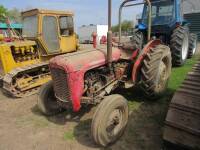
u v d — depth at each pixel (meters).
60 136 3.54
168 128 2.72
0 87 6.66
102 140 3.05
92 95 3.55
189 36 8.54
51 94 4.22
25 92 5.83
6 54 5.86
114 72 4.08
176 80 5.79
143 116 3.98
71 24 7.07
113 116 3.19
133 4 4.60
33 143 3.39
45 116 4.30
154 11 7.37
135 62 4.20
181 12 7.40
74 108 3.40
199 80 2.87
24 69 5.65
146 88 4.35
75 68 3.31
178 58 7.02
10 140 3.50
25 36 6.61
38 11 6.05
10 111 4.73
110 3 3.42
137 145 3.16
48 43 6.41
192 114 2.56
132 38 6.57
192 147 2.58
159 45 4.76
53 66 3.46
